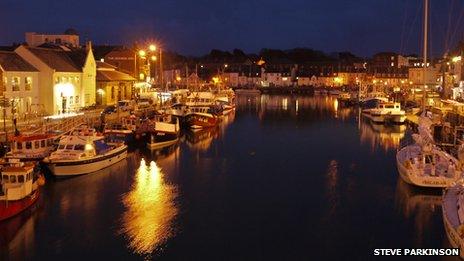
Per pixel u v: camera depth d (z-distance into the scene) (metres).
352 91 159.75
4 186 31.83
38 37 114.56
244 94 182.62
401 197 37.81
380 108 85.81
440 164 39.16
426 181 36.94
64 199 36.56
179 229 31.16
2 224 30.92
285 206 35.84
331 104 133.12
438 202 36.41
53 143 44.56
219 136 69.81
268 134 72.62
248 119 93.69
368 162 51.22
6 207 30.81
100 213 33.75
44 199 36.41
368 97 116.94
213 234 30.39
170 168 47.69
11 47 91.81
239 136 70.19
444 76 103.50
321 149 59.38
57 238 29.58
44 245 28.61
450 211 28.22
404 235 30.42
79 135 44.41
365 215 33.91
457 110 64.69
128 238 29.66
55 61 73.06
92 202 36.09
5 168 32.28
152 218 33.06
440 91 120.94
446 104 77.31
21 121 57.97
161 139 58.78
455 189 31.16
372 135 71.88
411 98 104.56
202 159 52.41
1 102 59.31
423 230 31.14
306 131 76.25
